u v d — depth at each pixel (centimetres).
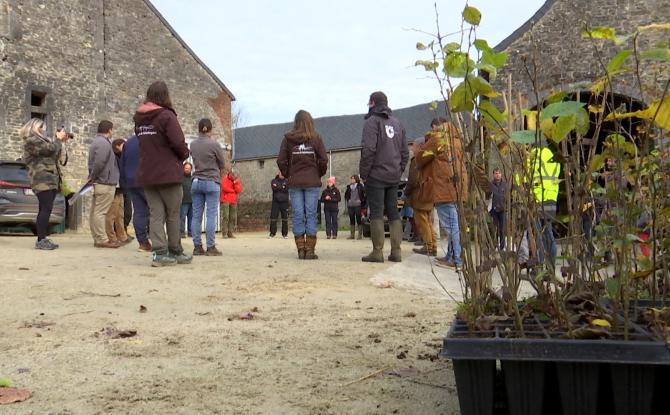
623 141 261
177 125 723
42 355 350
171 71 2356
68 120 2020
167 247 768
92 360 341
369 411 264
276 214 1817
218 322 443
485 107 249
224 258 866
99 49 2119
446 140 294
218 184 914
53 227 1697
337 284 629
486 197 272
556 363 213
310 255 871
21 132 952
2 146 1847
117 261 802
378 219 832
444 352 217
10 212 1462
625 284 237
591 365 210
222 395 284
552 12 1466
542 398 215
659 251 284
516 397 216
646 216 282
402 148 839
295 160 857
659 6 1460
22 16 1905
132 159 934
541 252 263
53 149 955
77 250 947
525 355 211
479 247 269
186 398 280
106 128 1006
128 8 2216
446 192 771
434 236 874
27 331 410
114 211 1076
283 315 470
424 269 782
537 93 242
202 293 567
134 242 1171
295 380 307
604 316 241
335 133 4359
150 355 352
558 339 215
